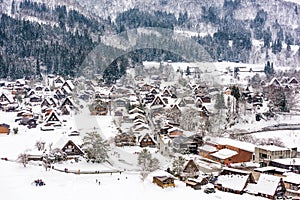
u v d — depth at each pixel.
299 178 57.72
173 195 50.09
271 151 66.81
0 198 48.31
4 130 83.88
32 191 50.44
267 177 55.94
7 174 56.75
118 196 48.81
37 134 82.81
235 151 67.56
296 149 71.56
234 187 54.66
